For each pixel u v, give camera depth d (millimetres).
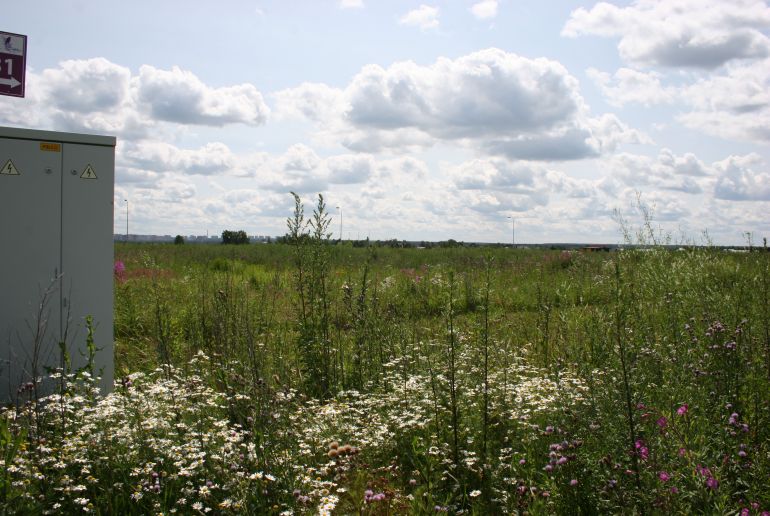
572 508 3500
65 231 5801
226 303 7812
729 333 5230
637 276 7746
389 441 4602
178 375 5871
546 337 7398
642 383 3889
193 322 8867
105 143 5973
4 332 5562
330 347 6770
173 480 3652
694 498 3188
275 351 7000
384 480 4082
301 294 6977
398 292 11383
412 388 5133
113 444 3916
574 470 3639
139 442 3898
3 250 5551
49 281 5727
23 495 3182
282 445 4012
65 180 5805
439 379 4824
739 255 9359
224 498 3580
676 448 3402
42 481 3441
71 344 5805
